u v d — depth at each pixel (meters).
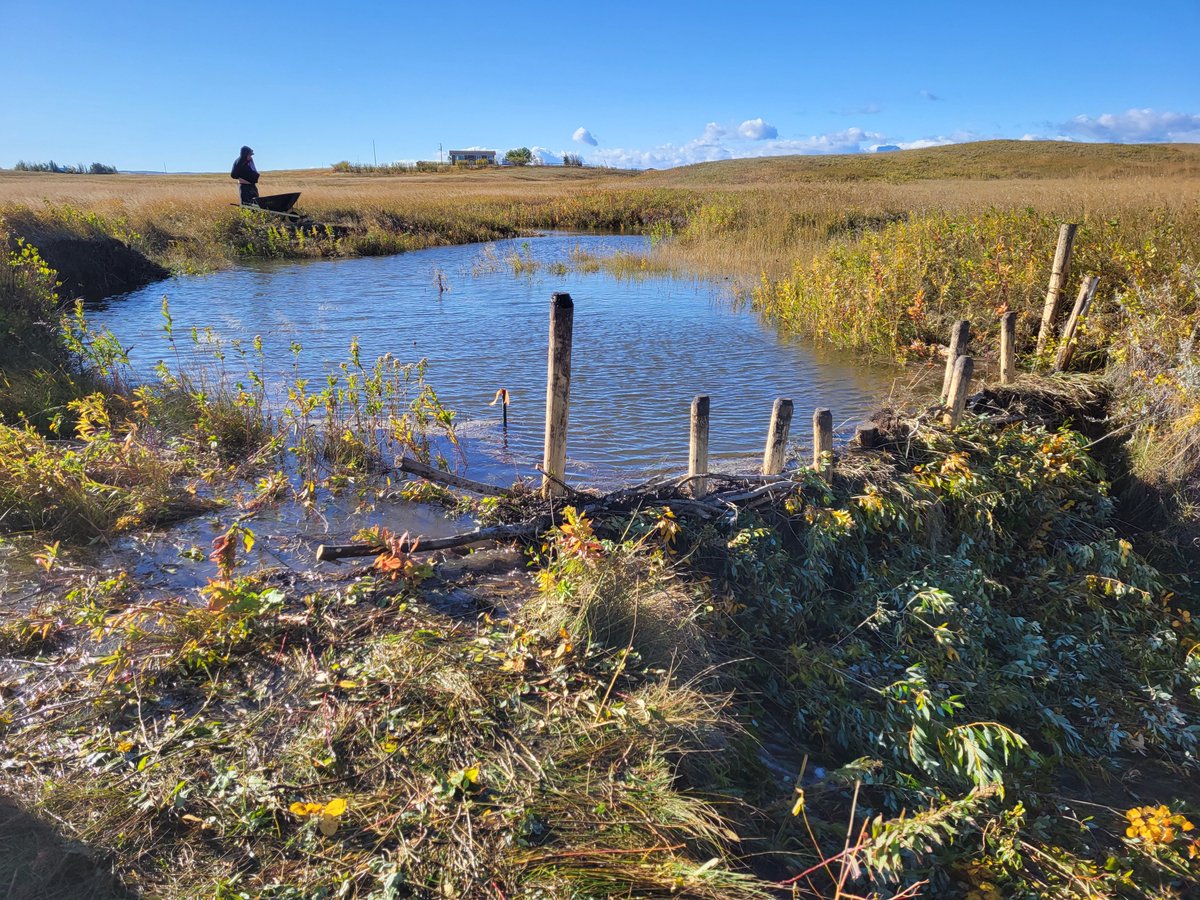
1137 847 3.92
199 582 4.95
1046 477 6.81
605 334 12.90
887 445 6.71
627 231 35.84
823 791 3.83
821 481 5.79
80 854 2.86
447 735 3.44
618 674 3.92
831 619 5.30
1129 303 9.07
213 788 3.14
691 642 4.36
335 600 4.59
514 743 3.43
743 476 5.80
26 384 8.00
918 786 3.98
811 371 10.63
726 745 3.73
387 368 10.61
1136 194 16.42
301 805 2.94
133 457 6.36
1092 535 6.75
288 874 2.82
